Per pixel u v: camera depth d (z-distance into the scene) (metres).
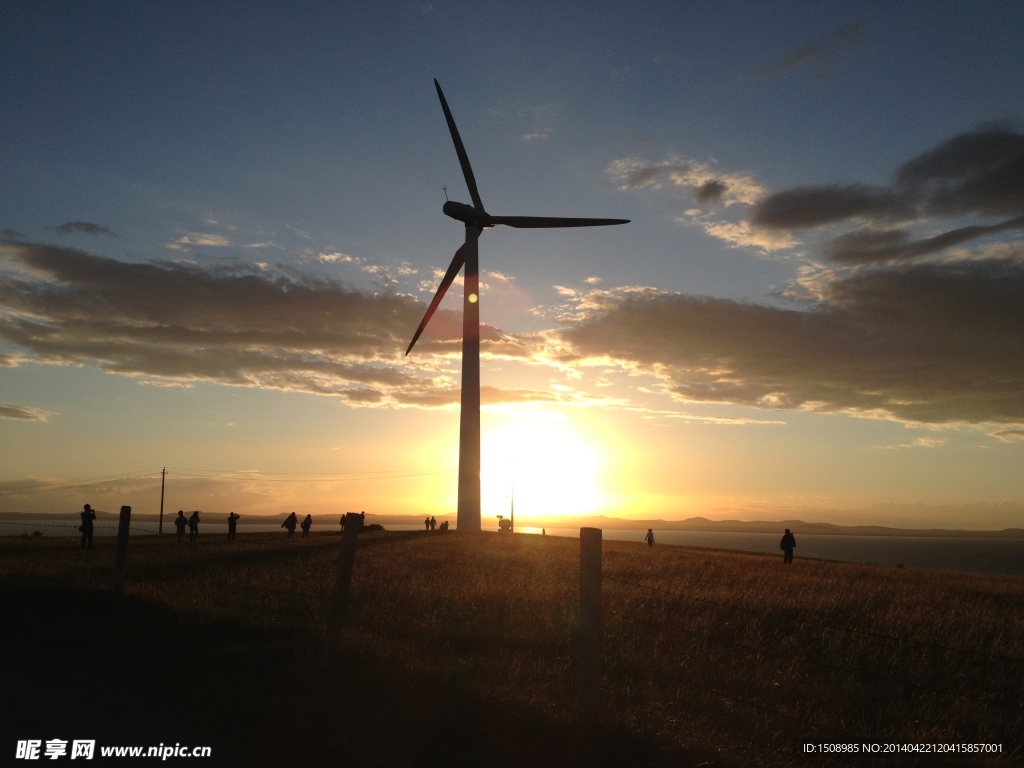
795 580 25.38
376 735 7.89
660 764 7.46
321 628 12.62
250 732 7.98
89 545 34.56
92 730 7.92
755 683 10.80
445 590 18.95
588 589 7.80
